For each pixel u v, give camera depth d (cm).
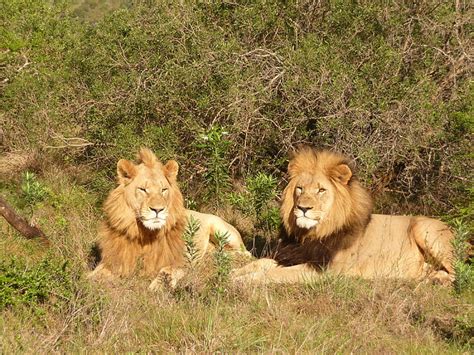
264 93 1387
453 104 1382
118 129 1489
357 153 1331
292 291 971
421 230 1092
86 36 1689
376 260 1065
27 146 1725
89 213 1324
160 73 1492
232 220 1348
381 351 754
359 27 1482
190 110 1463
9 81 1959
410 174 1425
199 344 711
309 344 743
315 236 1021
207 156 1429
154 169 1009
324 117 1337
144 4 1623
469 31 1576
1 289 798
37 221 1209
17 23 2145
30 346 691
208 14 1566
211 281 966
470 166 1366
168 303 845
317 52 1401
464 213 1156
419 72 1463
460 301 948
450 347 784
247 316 808
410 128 1330
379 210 1394
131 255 1011
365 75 1398
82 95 1633
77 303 784
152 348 721
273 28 1526
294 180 1037
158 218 977
